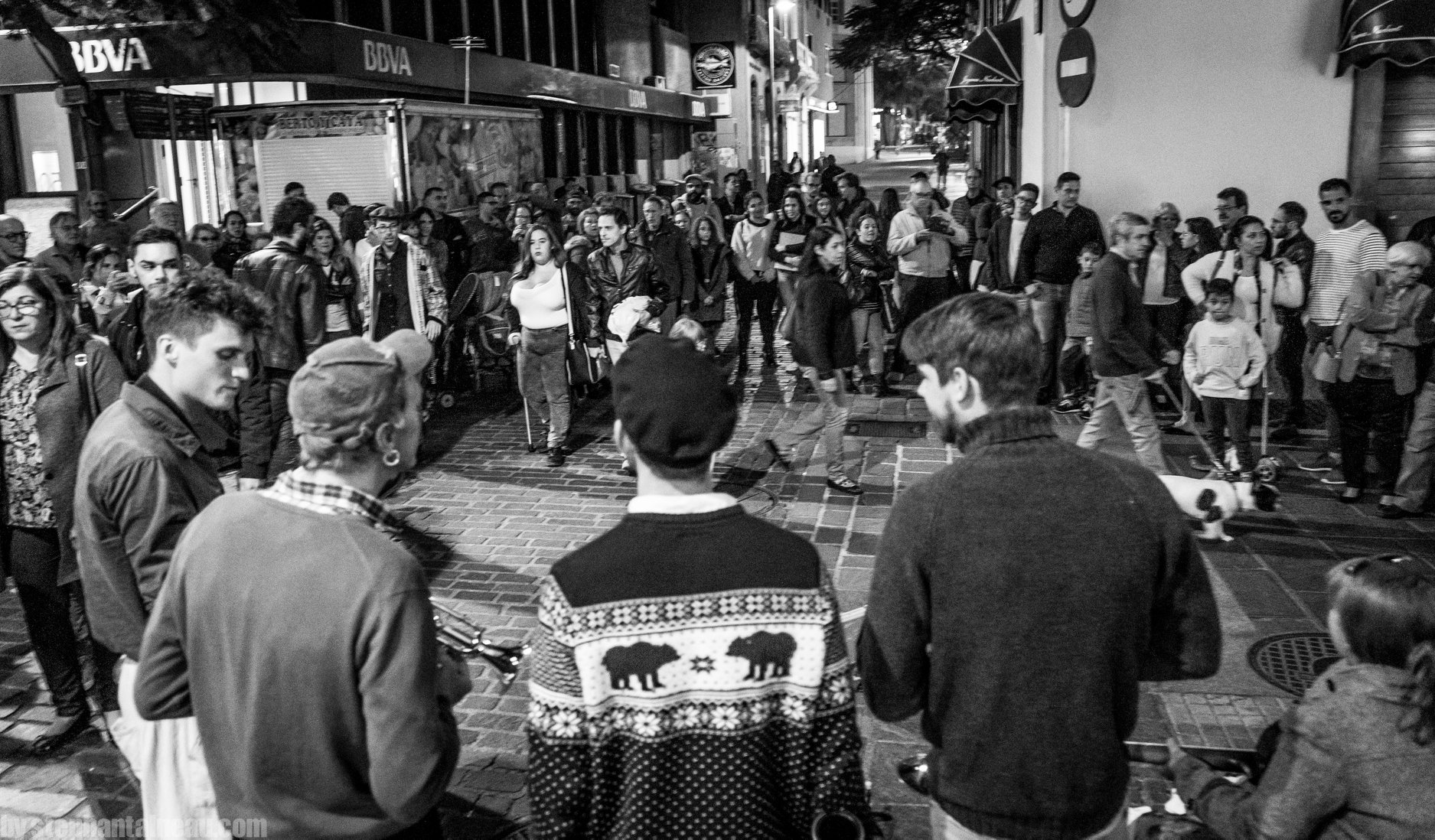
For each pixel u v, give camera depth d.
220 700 2.18
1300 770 2.25
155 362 2.98
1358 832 2.21
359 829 2.15
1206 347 7.25
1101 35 10.75
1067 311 10.04
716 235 11.55
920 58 42.31
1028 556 2.03
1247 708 4.49
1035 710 2.04
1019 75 14.04
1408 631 2.22
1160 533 2.08
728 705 1.92
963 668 2.08
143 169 15.52
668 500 1.99
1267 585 5.78
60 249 9.52
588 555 1.96
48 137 15.50
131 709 2.90
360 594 2.05
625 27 30.22
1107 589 2.02
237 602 2.11
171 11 12.31
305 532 2.12
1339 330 7.04
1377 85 10.28
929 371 2.24
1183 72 10.66
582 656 1.90
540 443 9.15
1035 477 2.07
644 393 1.96
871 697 2.20
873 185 44.91
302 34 13.59
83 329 4.40
